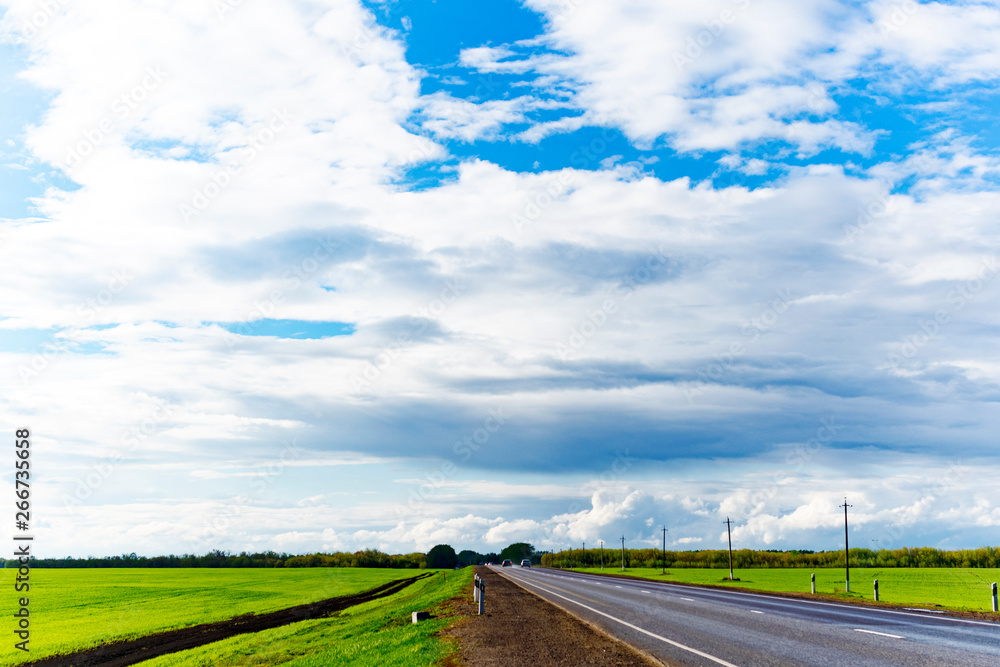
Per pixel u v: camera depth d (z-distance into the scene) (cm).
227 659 2497
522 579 5897
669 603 2730
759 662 1186
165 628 3656
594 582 5269
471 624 2091
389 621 2689
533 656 1352
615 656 1304
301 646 2553
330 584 7731
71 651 2978
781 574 8356
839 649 1316
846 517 4172
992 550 10400
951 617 2027
